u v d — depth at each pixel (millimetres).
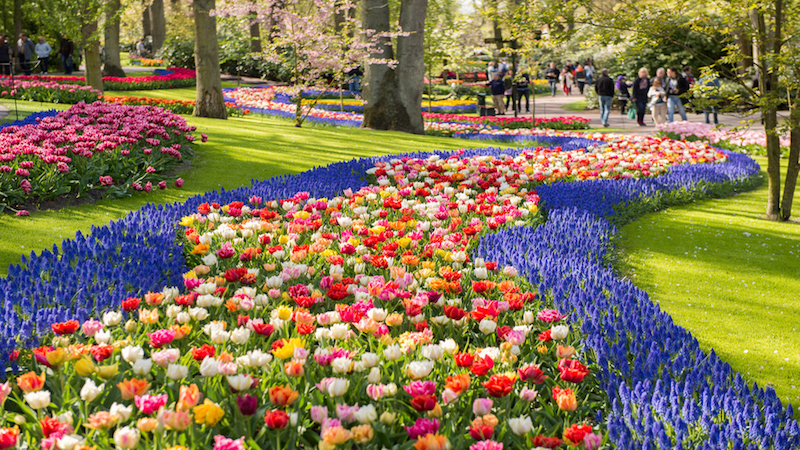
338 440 2406
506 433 2855
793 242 7746
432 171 9875
